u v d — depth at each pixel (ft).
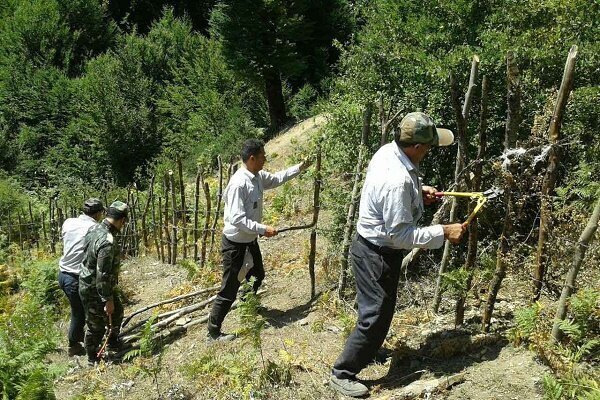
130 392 16.72
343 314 16.96
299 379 14.58
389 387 13.41
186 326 20.04
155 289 25.09
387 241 12.48
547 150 12.40
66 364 19.57
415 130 11.88
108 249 18.31
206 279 23.38
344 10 70.03
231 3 56.03
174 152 61.98
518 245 14.11
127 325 21.93
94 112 66.54
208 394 15.08
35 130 73.92
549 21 19.90
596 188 14.89
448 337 14.24
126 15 97.40
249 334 15.23
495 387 12.30
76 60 85.71
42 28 82.64
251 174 17.40
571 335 12.14
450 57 19.61
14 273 30.30
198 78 70.49
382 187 12.07
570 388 11.30
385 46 22.45
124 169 66.90
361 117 21.97
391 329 15.58
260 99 65.92
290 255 24.36
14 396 16.02
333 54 72.28
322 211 28.12
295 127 53.06
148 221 30.91
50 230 33.94
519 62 19.07
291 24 56.34
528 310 12.78
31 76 77.77
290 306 19.52
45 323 19.89
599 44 18.51
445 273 14.51
